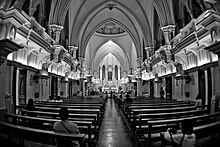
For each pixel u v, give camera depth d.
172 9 13.79
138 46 25.91
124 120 10.04
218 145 4.23
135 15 21.22
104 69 45.88
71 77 21.73
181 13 13.33
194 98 12.07
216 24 6.84
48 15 14.25
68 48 19.59
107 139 6.14
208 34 8.34
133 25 23.86
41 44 10.48
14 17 6.44
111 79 45.62
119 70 44.97
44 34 11.84
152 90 22.25
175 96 14.95
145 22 20.47
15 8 6.25
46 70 13.33
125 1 20.62
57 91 16.58
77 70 22.64
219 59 7.21
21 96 10.57
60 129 3.17
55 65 15.50
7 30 6.55
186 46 10.61
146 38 20.75
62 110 3.27
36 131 3.22
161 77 18.55
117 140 6.01
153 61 18.44
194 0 10.75
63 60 15.73
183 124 3.40
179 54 12.68
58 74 16.83
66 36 19.50
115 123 9.14
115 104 21.00
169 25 13.83
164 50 13.45
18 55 9.95
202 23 7.39
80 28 20.95
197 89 11.63
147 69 21.08
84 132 5.87
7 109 6.85
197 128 3.80
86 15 21.00
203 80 11.14
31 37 9.05
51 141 4.53
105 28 33.84
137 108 7.64
